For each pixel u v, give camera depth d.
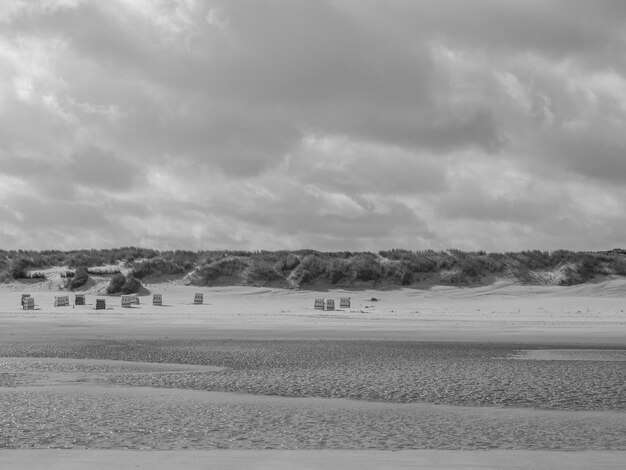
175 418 14.73
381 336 38.56
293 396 18.06
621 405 16.80
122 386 19.75
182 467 10.41
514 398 17.77
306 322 49.53
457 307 68.50
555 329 43.09
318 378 21.42
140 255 88.56
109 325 47.22
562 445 12.38
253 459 10.95
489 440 12.78
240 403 16.78
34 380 20.94
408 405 16.72
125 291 75.94
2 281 81.12
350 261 87.75
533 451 11.77
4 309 61.97
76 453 11.43
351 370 23.39
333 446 12.27
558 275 88.56
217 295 77.38
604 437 13.05
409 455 11.32
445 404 16.91
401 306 70.62
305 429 13.70
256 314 57.25
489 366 24.53
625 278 88.75
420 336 38.50
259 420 14.59
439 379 21.16
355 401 17.28
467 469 10.33
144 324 48.03
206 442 12.54
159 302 68.06
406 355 28.27
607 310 62.69
